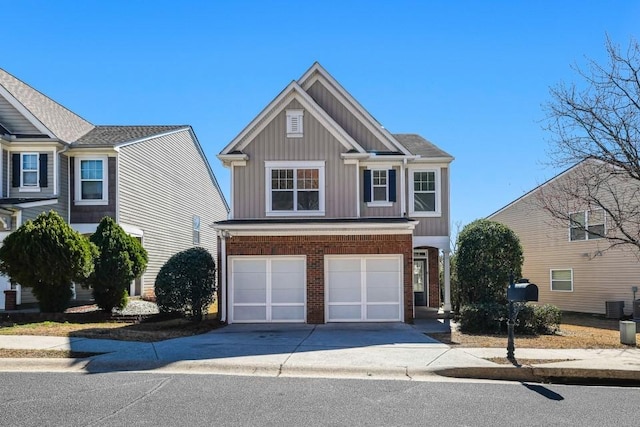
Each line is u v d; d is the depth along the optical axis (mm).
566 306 24406
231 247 16719
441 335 14383
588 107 15133
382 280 16844
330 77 19891
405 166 20328
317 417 6949
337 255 16766
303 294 16750
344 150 18703
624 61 14773
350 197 18547
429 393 8391
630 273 21156
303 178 18609
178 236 29547
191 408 7277
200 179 33625
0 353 10844
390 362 10445
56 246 16734
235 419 6805
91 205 22281
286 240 16703
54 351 11062
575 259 23938
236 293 16750
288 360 10539
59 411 7059
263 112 18625
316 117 18719
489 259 18469
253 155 18609
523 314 15312
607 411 7535
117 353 10969
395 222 16672
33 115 21859
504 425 6785
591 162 17344
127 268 18281
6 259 16797
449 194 20672
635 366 10156
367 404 7633
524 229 27359
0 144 21234
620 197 20250
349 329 15320
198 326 15672
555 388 9023
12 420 6656
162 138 27312
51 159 21734
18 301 20016
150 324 16250
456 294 20078
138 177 24391
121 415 6910
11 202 20109
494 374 9930
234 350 11547
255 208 18453
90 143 22469
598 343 13453
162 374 9523
